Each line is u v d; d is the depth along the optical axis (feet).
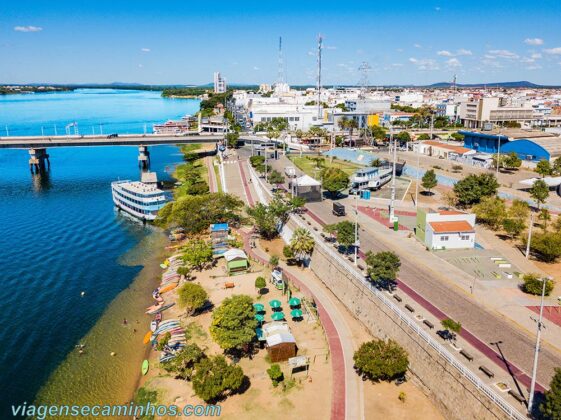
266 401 198.49
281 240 404.57
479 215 376.68
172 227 456.45
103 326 273.13
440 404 186.39
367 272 253.24
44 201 578.25
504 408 154.40
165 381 218.18
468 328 211.00
